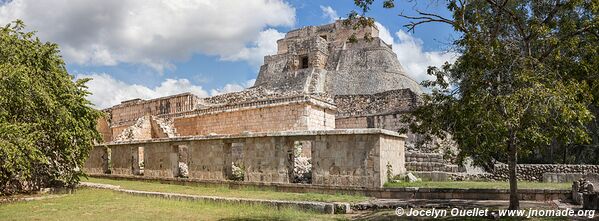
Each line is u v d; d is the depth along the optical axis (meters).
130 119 40.72
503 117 10.54
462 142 12.07
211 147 21.02
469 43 11.62
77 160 19.27
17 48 17.25
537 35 11.67
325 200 14.55
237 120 29.80
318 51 57.31
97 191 18.86
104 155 27.73
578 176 18.81
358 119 35.62
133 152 25.33
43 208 13.97
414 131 13.20
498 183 18.36
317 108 27.72
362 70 55.88
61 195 17.50
